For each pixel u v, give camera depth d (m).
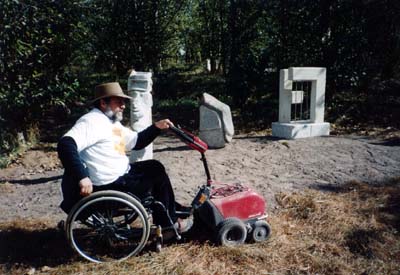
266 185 4.79
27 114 7.14
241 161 5.89
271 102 10.25
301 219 3.78
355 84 9.21
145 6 11.62
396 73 10.76
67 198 2.93
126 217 3.16
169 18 12.24
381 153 6.21
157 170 3.13
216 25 12.68
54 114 9.80
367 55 9.15
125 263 2.93
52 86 6.86
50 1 6.76
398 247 3.24
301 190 4.59
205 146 3.25
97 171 2.91
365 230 3.50
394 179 4.94
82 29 7.43
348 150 6.43
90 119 2.90
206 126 6.70
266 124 8.97
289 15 9.37
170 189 3.15
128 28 11.57
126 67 12.20
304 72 7.42
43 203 4.39
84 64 11.28
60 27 7.01
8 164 6.05
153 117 10.12
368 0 8.56
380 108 9.37
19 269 2.93
